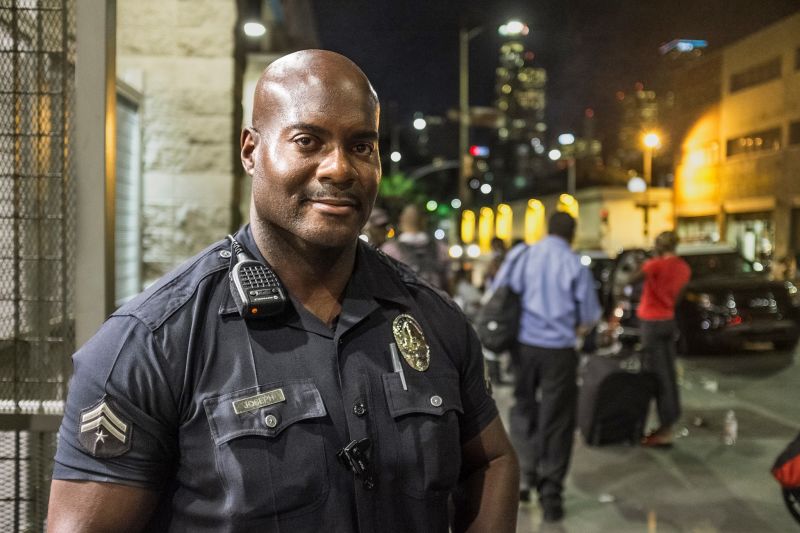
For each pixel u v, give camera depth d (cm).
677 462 559
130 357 113
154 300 118
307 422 114
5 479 197
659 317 589
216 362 115
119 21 512
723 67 3338
